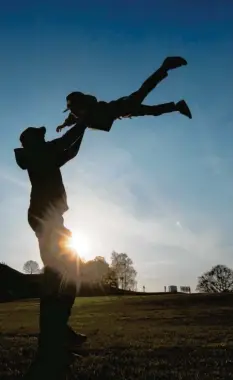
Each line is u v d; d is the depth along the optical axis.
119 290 87.06
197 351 10.55
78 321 26.66
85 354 4.50
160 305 44.97
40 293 3.85
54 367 3.68
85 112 4.11
